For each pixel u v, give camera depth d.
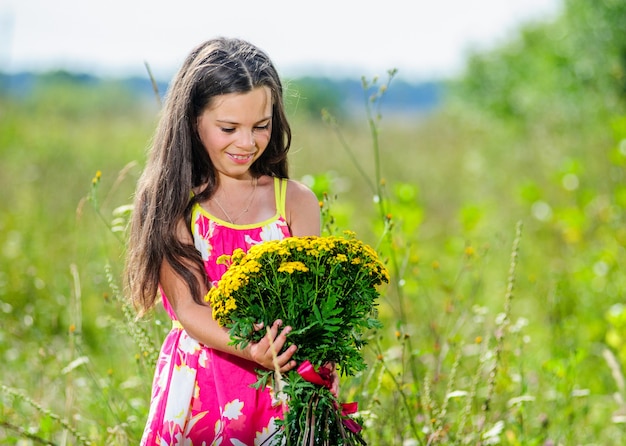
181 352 3.72
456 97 21.36
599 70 13.91
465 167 16.69
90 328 6.84
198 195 3.74
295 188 3.94
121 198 10.44
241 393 3.63
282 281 3.26
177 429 3.63
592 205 9.59
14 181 12.47
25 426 4.83
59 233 9.48
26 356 6.03
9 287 7.40
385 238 5.13
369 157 17.38
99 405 4.99
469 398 4.59
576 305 7.74
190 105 3.64
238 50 3.65
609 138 12.24
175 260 3.65
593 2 13.92
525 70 18.09
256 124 3.59
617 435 5.50
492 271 8.95
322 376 3.40
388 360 5.19
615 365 5.38
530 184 9.54
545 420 4.88
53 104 27.38
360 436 3.52
